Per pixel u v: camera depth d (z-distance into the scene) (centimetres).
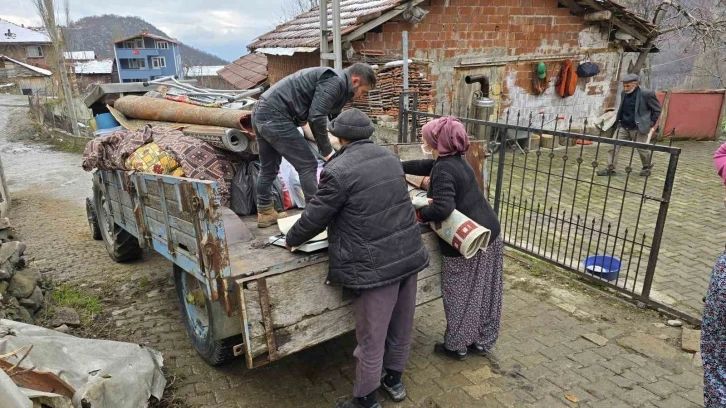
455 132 284
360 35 817
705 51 1357
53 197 941
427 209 290
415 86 929
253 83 1170
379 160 249
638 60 1192
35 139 1819
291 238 251
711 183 816
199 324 326
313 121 308
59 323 377
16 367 216
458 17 955
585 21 1103
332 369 328
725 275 187
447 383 309
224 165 361
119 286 471
